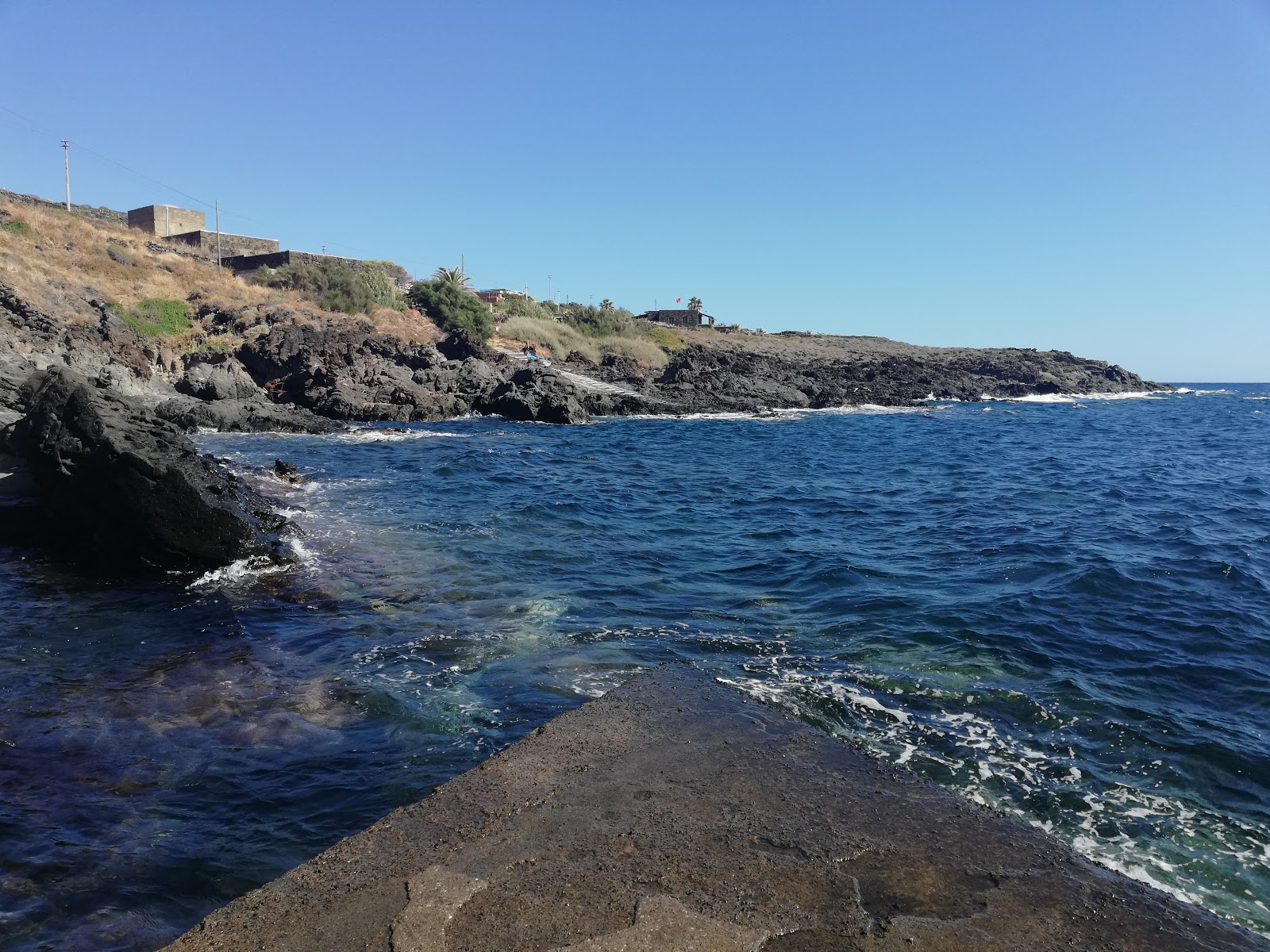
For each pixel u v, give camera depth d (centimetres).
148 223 5759
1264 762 578
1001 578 1078
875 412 5319
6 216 4231
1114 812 509
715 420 4372
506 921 363
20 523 1180
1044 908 388
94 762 550
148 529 1026
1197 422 4803
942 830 454
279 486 1644
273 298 4709
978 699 673
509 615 886
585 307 7600
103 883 423
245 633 818
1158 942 368
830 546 1277
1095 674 736
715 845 429
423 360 4184
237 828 476
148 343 3453
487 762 523
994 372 8069
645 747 545
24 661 730
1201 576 1098
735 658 762
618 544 1259
